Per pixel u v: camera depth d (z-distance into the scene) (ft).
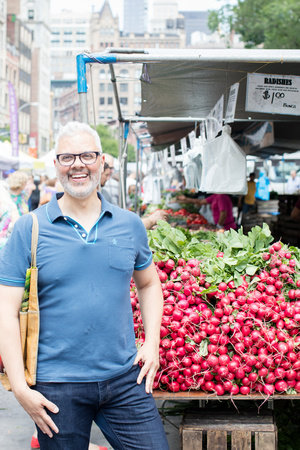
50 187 37.76
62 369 7.30
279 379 10.15
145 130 39.83
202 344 10.21
